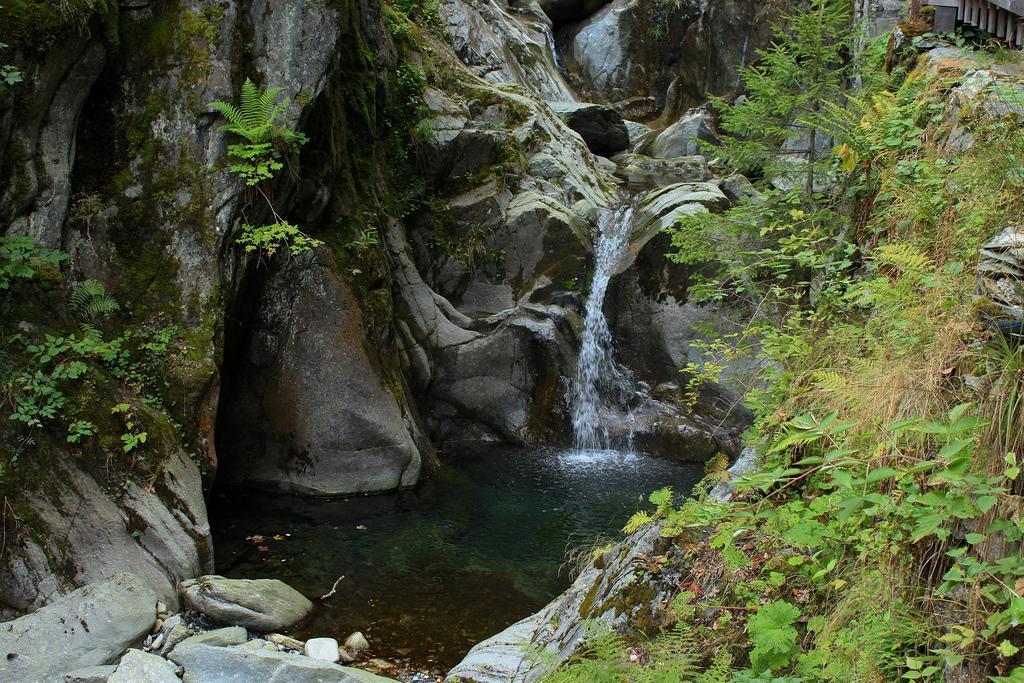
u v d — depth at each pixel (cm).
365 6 891
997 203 378
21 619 466
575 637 376
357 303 772
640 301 1003
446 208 1020
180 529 564
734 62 1603
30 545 504
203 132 666
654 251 988
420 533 680
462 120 1048
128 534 543
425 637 517
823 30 606
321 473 756
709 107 1532
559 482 823
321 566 614
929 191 463
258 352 747
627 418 962
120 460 563
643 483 823
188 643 473
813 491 361
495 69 1288
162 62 664
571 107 1396
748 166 689
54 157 611
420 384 925
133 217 651
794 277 695
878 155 568
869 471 303
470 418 967
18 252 561
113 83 654
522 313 975
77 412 558
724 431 915
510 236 1024
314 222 773
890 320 377
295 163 704
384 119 951
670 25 1698
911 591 280
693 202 1012
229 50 676
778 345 500
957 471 250
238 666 446
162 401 627
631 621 358
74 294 608
